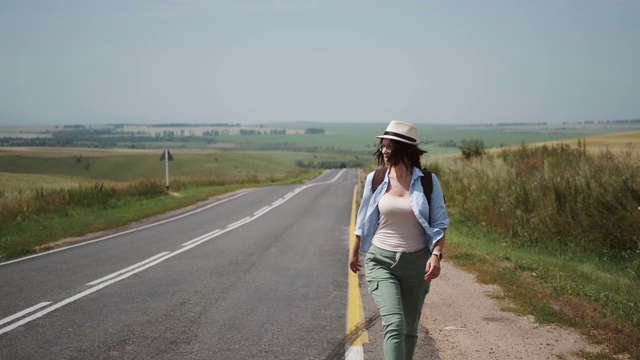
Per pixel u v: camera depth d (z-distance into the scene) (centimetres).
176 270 1076
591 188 1448
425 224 436
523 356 547
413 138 446
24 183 5066
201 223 1991
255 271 1054
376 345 600
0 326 695
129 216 2180
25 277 1037
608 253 1259
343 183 4906
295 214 2250
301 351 584
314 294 853
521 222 1526
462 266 1062
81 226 1878
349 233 1645
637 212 1253
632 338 575
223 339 628
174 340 626
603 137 6266
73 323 702
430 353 564
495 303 764
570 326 642
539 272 978
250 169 16688
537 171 1869
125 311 759
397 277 445
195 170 15712
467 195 2002
